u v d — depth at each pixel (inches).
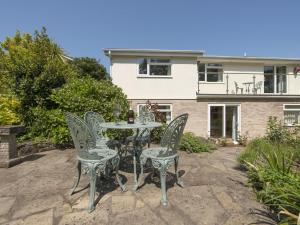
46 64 309.6
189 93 433.4
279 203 106.1
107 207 115.7
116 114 193.8
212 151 289.1
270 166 144.2
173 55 419.8
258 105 452.1
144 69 425.1
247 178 163.2
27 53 327.9
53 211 111.5
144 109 289.9
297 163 174.4
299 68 510.0
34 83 292.0
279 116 458.0
